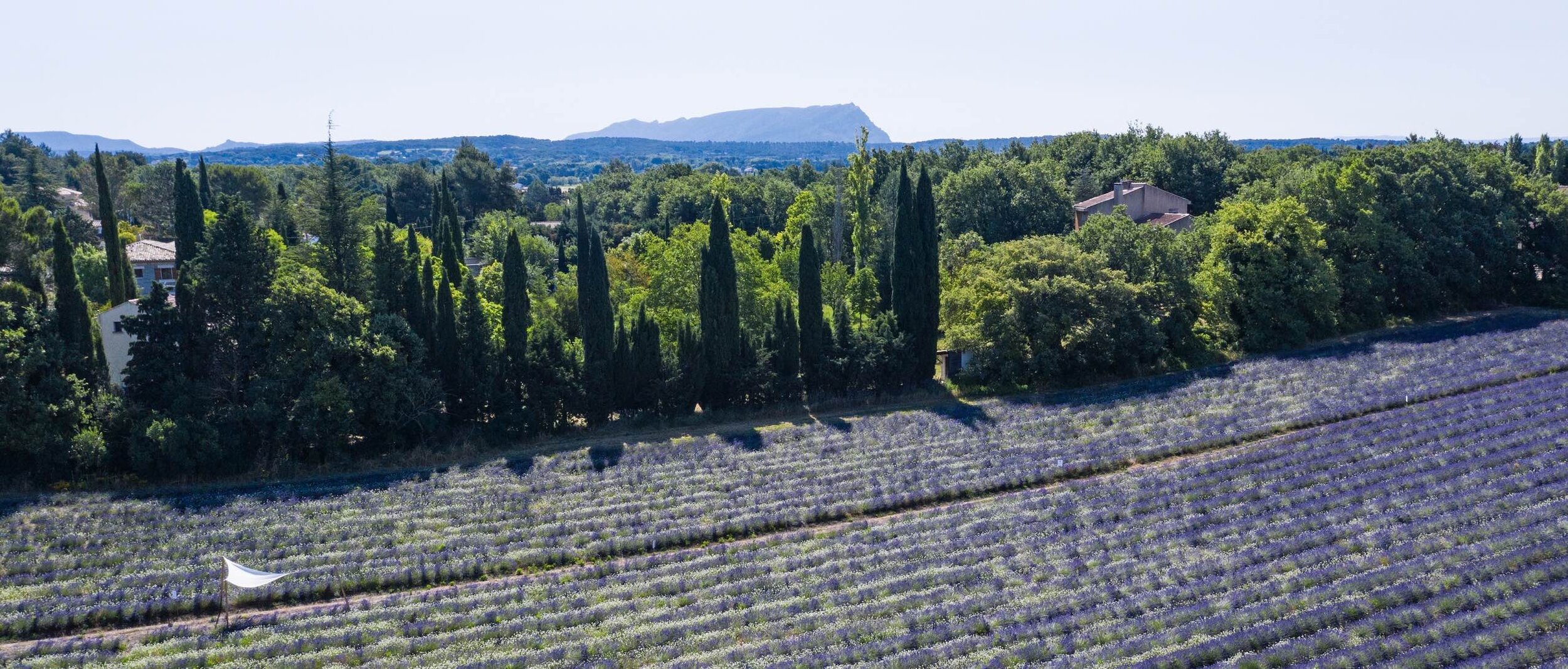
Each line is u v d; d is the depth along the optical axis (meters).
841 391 73.88
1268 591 38.03
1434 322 90.75
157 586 44.16
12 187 148.50
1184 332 80.44
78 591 43.88
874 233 105.69
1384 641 33.28
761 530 50.81
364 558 47.22
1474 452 52.59
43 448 55.94
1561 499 43.69
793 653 36.41
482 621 40.56
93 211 159.38
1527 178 104.44
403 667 36.75
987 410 70.00
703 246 72.50
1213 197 133.62
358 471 60.62
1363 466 52.47
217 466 58.28
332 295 61.72
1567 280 95.19
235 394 60.78
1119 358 76.81
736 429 67.69
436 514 52.50
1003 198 119.62
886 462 59.22
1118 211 88.19
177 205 78.38
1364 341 84.00
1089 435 63.06
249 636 39.75
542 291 101.88
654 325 69.50
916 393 75.50
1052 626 36.69
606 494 55.25
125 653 38.50
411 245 88.19
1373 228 88.75
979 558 44.03
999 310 75.12
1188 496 50.38
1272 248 82.00
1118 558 43.16
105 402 58.34
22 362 55.53
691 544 49.38
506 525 50.91
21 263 82.62
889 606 39.53
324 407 59.53
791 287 94.00
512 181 185.25
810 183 183.50
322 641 38.88
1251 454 56.28
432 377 64.94
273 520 51.50
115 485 57.44
